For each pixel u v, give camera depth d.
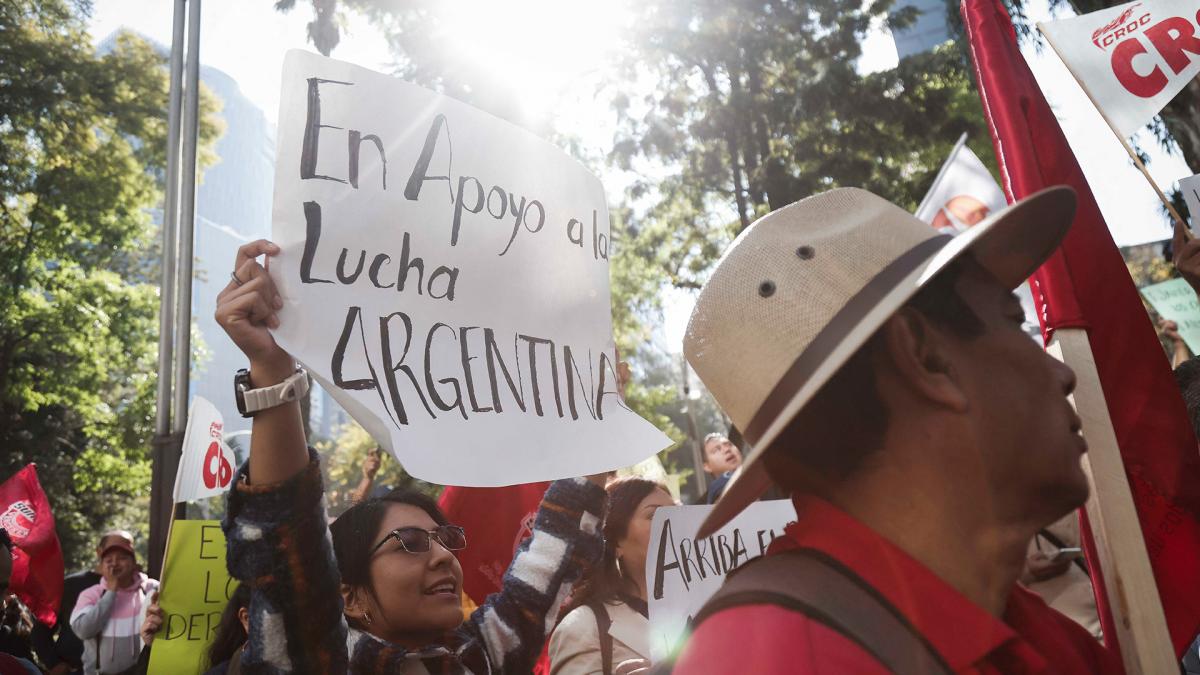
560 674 3.01
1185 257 2.57
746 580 1.00
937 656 0.94
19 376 23.61
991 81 2.35
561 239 2.11
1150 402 2.17
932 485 1.04
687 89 19.34
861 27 18.98
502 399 1.87
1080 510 1.95
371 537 2.25
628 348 22.30
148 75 24.23
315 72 1.79
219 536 4.00
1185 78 2.63
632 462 2.01
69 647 7.02
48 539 6.40
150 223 25.50
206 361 27.86
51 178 23.47
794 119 18.69
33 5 23.45
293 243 1.71
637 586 3.21
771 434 1.03
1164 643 1.71
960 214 4.00
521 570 2.57
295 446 1.68
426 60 16.58
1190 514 2.13
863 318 1.05
